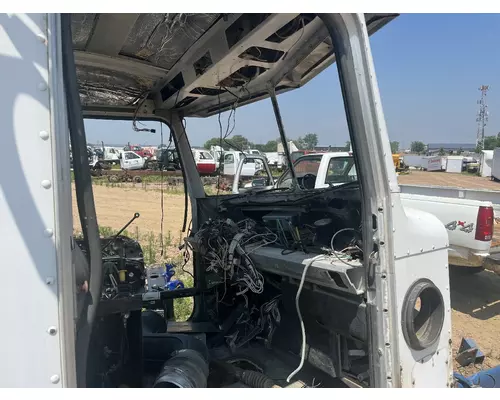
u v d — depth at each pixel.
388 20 1.83
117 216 13.57
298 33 2.11
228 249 2.77
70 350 1.10
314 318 2.31
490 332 4.71
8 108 1.03
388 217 1.68
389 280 1.67
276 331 2.72
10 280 1.04
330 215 2.45
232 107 3.46
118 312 1.86
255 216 3.22
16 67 1.04
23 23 1.05
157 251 8.27
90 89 3.19
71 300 1.10
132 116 3.66
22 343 1.05
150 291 3.18
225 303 3.27
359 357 2.30
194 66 2.76
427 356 1.85
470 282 6.45
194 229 3.82
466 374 3.54
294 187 3.50
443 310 1.92
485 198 6.89
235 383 2.44
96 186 22.17
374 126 1.65
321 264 1.96
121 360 1.95
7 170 1.03
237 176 4.62
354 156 1.69
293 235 2.47
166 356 2.38
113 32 2.34
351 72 1.63
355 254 2.01
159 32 2.35
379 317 1.67
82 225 1.22
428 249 1.87
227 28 2.24
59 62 1.10
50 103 1.07
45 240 1.06
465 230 5.38
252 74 2.82
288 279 2.48
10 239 1.04
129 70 2.91
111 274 2.30
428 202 5.89
